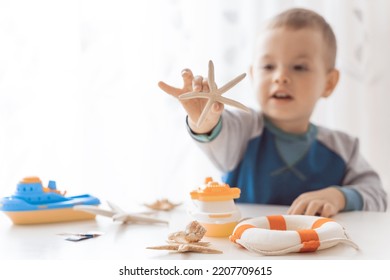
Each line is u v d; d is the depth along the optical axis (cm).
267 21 112
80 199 79
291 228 65
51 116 137
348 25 140
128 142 138
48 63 136
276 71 106
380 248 59
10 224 74
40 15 136
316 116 141
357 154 115
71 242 62
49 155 137
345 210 88
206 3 139
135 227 71
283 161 110
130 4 137
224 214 65
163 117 139
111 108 138
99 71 137
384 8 141
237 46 140
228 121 101
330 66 115
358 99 141
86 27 136
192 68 138
